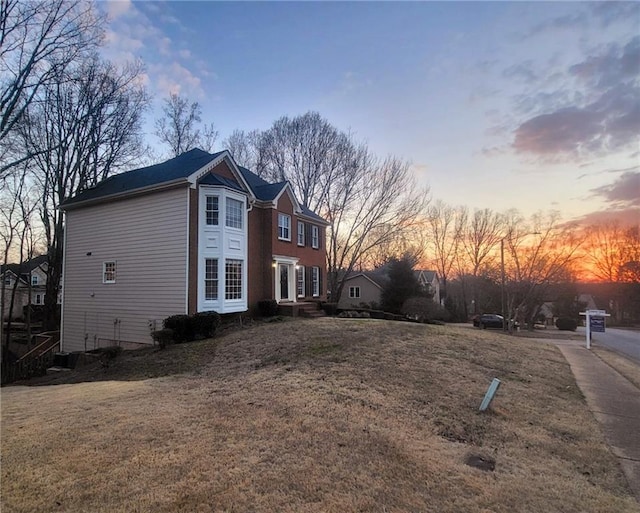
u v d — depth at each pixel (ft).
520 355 39.09
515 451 15.72
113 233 53.52
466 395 22.62
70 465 12.53
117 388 24.63
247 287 55.77
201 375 27.37
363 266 146.30
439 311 108.88
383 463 13.38
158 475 11.92
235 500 10.68
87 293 55.52
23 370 46.44
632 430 19.30
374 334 39.86
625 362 42.04
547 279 104.17
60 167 73.67
